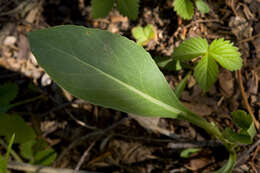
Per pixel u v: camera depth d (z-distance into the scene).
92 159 0.43
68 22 0.48
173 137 0.42
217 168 0.41
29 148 0.42
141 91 0.38
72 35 0.37
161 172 0.42
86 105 0.45
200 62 0.40
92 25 0.48
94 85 0.37
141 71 0.38
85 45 0.37
